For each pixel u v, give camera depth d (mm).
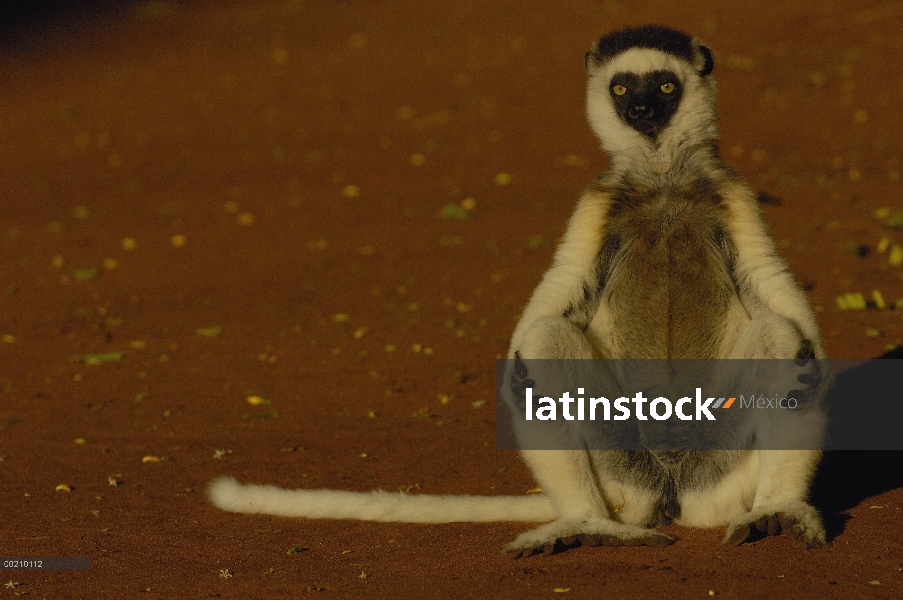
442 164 24672
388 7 44938
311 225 21172
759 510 6766
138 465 10125
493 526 7848
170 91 35562
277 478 9484
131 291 17875
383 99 31328
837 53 29219
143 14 49344
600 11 38125
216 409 11945
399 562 7094
